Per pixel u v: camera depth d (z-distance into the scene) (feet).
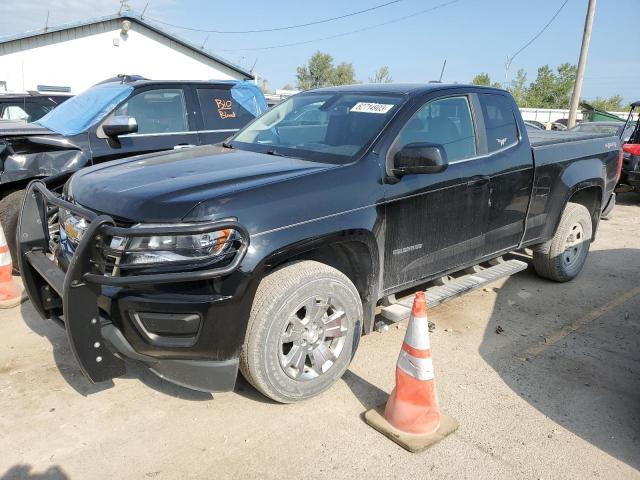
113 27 80.12
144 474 8.79
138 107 20.33
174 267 8.77
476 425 10.23
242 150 13.16
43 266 10.86
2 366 11.87
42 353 12.48
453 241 13.15
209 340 9.05
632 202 35.09
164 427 9.96
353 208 10.62
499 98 14.69
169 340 9.11
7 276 15.07
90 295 8.89
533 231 15.87
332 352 10.77
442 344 13.51
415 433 9.69
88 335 9.03
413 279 12.45
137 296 8.92
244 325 9.34
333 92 14.30
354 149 11.53
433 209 12.31
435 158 10.81
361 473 8.89
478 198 13.44
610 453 9.59
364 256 11.18
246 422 10.14
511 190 14.46
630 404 11.14
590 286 18.02
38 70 77.15
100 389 11.11
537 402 11.08
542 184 15.53
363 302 11.64
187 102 21.67
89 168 12.36
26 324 13.97
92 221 8.91
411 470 8.98
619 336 14.30
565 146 16.47
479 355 13.00
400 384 9.80
